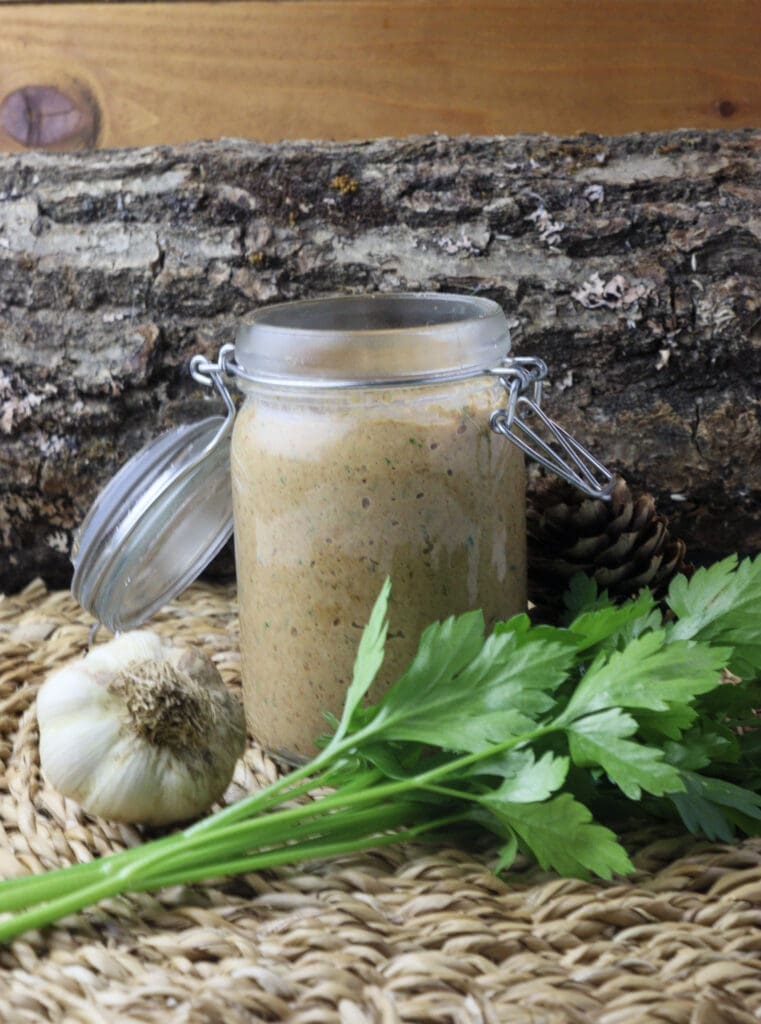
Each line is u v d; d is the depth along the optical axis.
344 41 0.70
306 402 0.47
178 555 0.56
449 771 0.43
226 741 0.47
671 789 0.41
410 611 0.47
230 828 0.43
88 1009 0.39
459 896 0.43
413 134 0.70
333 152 0.61
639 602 0.45
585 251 0.59
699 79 0.68
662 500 0.60
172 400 0.62
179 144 0.62
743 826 0.45
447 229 0.60
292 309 0.51
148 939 0.41
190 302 0.61
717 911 0.42
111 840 0.46
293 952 0.41
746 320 0.58
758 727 0.50
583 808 0.42
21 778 0.49
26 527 0.64
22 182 0.62
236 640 0.59
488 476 0.48
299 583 0.48
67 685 0.46
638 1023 0.38
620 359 0.59
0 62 0.72
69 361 0.61
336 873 0.44
